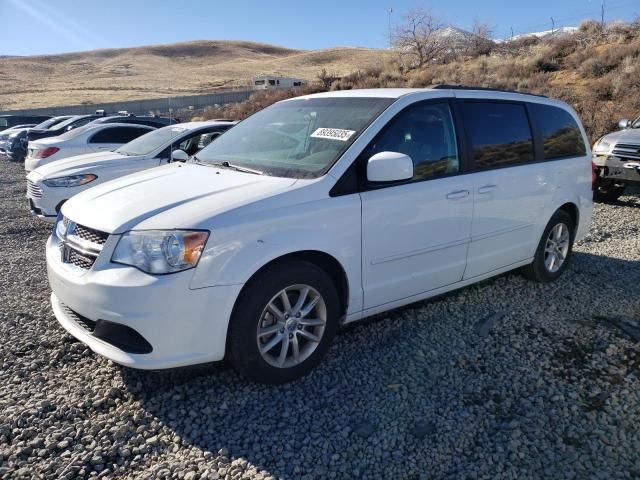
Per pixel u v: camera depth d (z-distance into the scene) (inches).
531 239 196.2
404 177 139.3
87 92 2886.3
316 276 135.6
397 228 149.4
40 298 197.6
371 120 151.6
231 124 349.7
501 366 145.0
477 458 110.2
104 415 124.6
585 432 117.8
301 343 140.5
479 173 171.3
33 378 139.5
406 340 160.4
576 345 156.6
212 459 110.2
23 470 105.7
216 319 121.7
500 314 177.6
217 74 3993.6
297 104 182.9
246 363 127.8
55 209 302.5
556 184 201.6
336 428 119.4
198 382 137.7
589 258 246.5
